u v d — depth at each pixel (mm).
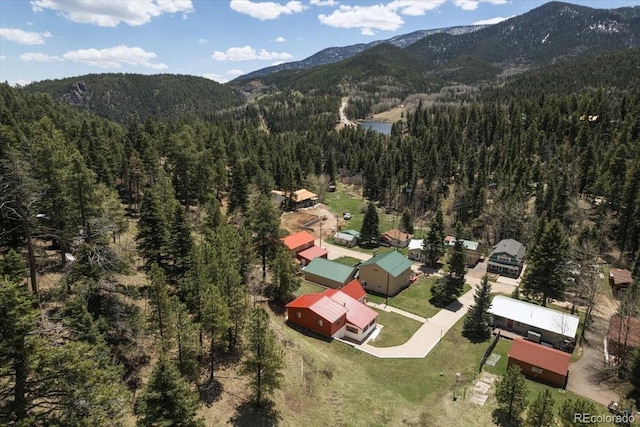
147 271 44469
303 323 50438
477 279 72688
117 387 20422
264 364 31328
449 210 107562
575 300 58281
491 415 35156
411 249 83125
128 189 84812
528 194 100125
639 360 39438
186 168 78188
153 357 33062
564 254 59469
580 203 85500
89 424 16984
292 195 109812
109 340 29281
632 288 55094
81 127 95875
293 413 33312
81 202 35875
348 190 141125
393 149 148375
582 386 41438
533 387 40781
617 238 79000
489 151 128000
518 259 74562
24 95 140750
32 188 30250
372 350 47375
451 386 40094
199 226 68562
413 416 35156
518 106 156250
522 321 52625
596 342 50469
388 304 61812
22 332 16109
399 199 117062
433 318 56938
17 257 26859
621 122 119938
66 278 29281
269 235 59469
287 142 172250
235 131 160250
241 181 79125
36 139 39281
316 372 39312
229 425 30344
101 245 30594
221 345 38812
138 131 106000
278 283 55969
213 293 33719
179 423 24656
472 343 49594
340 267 68312
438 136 148625
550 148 116188
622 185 81188
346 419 34062
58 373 17328
